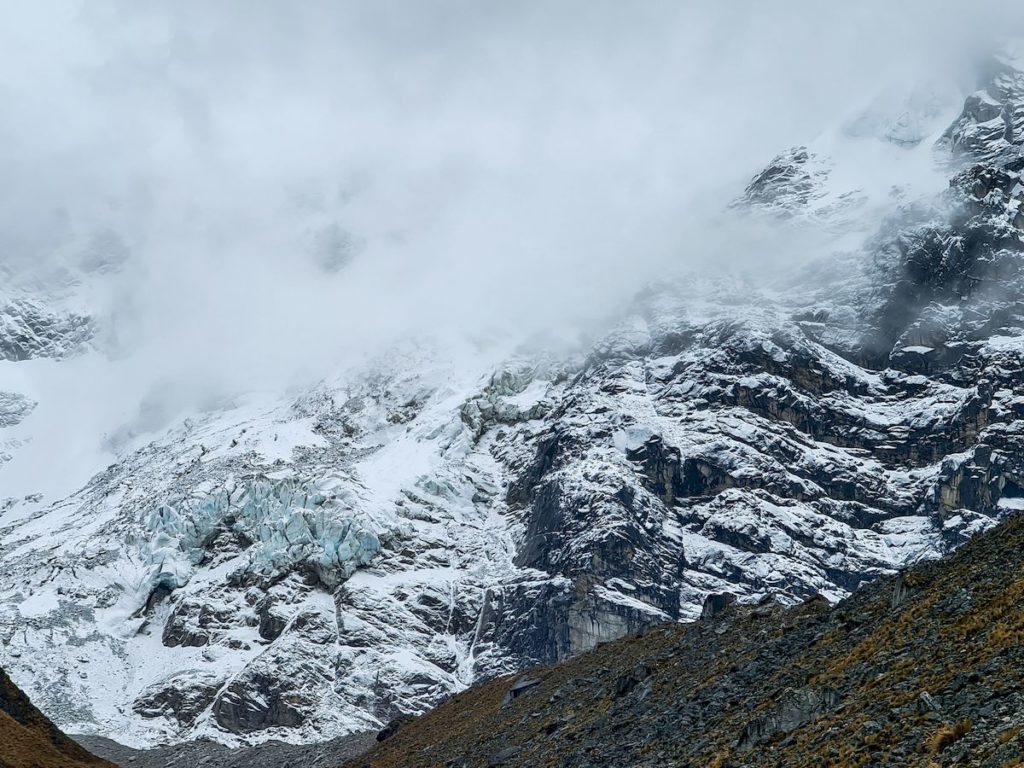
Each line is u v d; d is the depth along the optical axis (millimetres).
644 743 135625
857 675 111000
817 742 100500
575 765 141375
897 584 128375
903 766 87188
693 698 141500
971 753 83250
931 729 90000
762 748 107562
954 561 124375
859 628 128500
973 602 110750
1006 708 87188
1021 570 111062
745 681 137625
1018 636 97125
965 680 94000
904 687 100875
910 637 111875
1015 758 79312
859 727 97188
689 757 120688
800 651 135875
